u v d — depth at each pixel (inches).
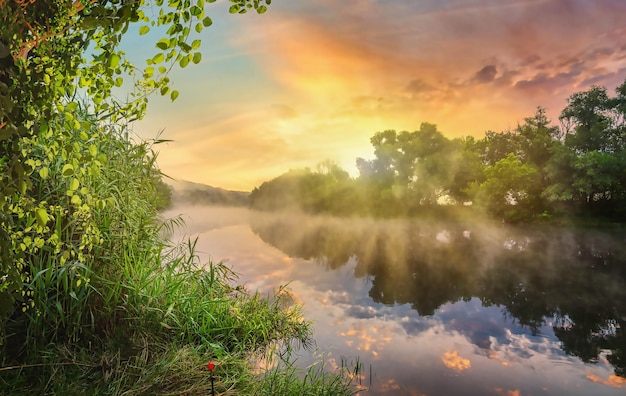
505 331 244.2
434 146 1765.5
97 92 101.3
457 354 199.8
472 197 1378.0
